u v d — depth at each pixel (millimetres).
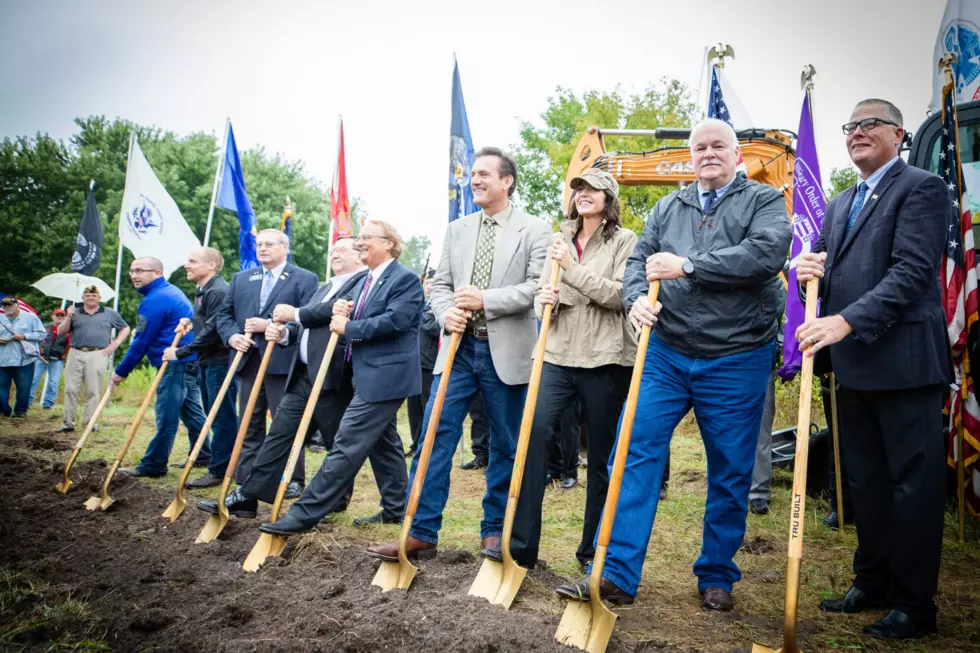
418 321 4441
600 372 3562
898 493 3010
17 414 11000
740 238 3234
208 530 4520
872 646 2842
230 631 2982
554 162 20031
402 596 3203
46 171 33594
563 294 3662
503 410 3758
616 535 3197
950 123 4766
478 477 6906
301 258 37188
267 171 38094
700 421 3322
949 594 3533
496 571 3268
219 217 34125
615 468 2881
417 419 7535
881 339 3025
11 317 10875
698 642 2842
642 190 17047
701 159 3318
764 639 2895
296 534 4137
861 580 3305
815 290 2953
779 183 6992
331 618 2938
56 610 3160
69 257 31453
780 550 4359
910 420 3000
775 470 6555
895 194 3066
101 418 10773
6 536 4340
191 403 6926
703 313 3213
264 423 5777
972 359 4578
